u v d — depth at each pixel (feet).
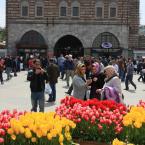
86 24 321.52
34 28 320.09
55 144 44.11
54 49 322.96
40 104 87.15
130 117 51.49
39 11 320.70
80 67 75.61
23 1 318.86
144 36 356.18
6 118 46.11
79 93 75.61
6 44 321.93
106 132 53.52
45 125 43.70
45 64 232.94
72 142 49.34
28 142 43.91
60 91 147.54
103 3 321.11
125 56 322.14
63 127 46.42
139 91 156.76
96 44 323.57
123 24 321.32
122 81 203.41
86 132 54.24
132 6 338.13
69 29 321.73
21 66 295.69
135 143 51.65
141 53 331.16
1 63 178.09
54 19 320.50
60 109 56.34
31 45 320.09
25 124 44.14
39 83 86.38
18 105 110.52
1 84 176.65
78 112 54.54
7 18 319.68
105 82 68.33
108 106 56.59
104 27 321.52
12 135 43.39
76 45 332.60
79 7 321.32
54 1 319.88
